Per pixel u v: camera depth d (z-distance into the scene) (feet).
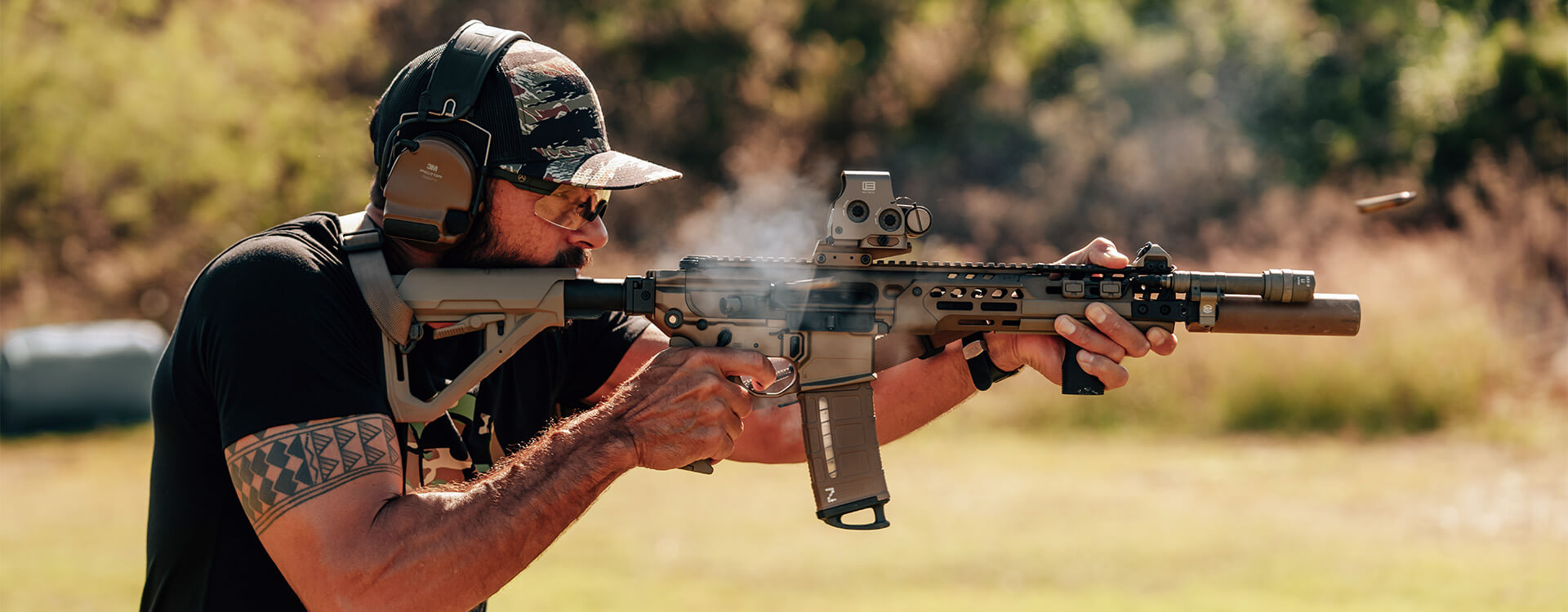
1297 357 35.42
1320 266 44.83
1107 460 30.37
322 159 62.49
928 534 22.50
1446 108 66.64
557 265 7.52
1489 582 18.78
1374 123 69.10
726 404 7.12
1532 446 30.32
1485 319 37.45
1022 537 22.24
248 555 6.55
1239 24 74.08
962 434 34.17
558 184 7.12
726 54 76.69
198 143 59.88
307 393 6.24
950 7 78.18
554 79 7.20
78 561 20.95
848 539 22.20
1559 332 41.06
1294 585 18.86
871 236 7.88
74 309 52.70
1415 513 23.79
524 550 6.44
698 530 22.93
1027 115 70.90
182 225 57.88
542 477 6.55
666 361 7.14
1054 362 8.23
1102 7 79.77
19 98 57.82
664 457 6.91
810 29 79.05
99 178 57.41
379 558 6.09
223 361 6.23
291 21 69.62
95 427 36.60
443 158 6.96
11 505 26.12
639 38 76.74
